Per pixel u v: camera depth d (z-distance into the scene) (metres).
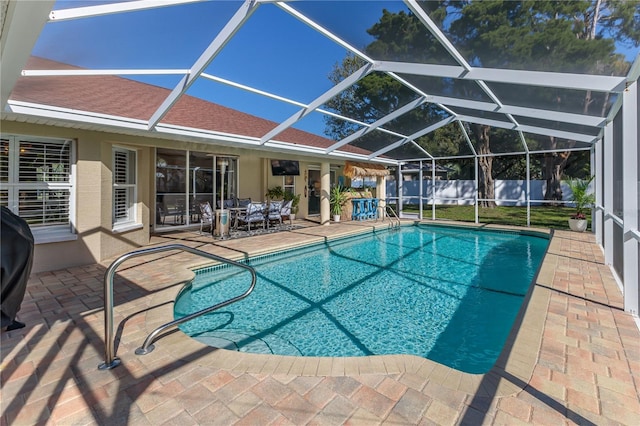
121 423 2.62
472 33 5.53
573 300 5.41
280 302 6.46
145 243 10.05
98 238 7.93
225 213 11.76
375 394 2.96
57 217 7.42
